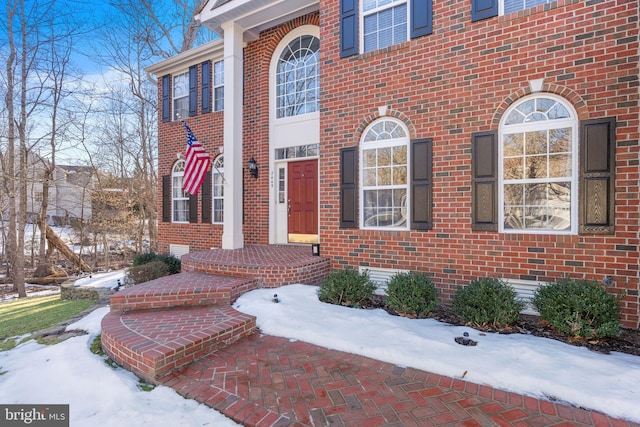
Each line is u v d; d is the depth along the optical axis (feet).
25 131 41.81
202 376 10.76
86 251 60.34
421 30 18.44
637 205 13.97
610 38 14.40
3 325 18.81
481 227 16.94
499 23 16.51
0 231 58.44
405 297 15.37
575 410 8.67
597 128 14.65
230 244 26.73
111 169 58.75
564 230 15.56
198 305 16.75
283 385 10.20
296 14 26.27
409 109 18.90
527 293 15.99
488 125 16.84
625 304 14.19
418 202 18.65
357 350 12.07
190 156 25.48
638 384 9.28
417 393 9.70
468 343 12.19
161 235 36.19
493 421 8.42
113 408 9.29
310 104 27.66
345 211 21.08
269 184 29.19
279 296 17.52
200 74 33.37
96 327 15.35
